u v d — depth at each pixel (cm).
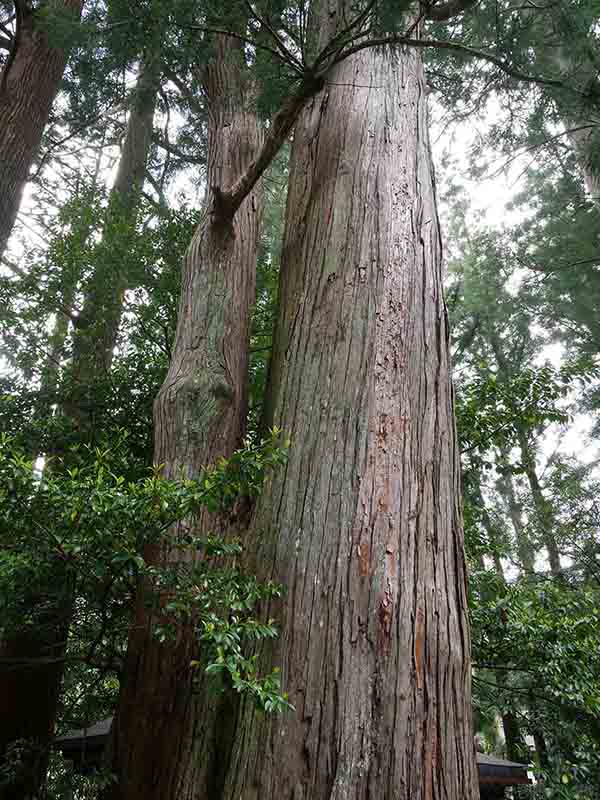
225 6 400
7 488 262
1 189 626
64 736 544
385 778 242
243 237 543
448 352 388
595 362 570
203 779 307
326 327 377
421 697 262
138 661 346
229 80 640
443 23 549
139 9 413
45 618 409
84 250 659
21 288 629
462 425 564
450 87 598
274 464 304
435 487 324
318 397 351
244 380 473
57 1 501
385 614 275
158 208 738
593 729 509
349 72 519
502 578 556
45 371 603
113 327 651
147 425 579
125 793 317
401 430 328
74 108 910
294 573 301
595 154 684
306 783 248
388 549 291
